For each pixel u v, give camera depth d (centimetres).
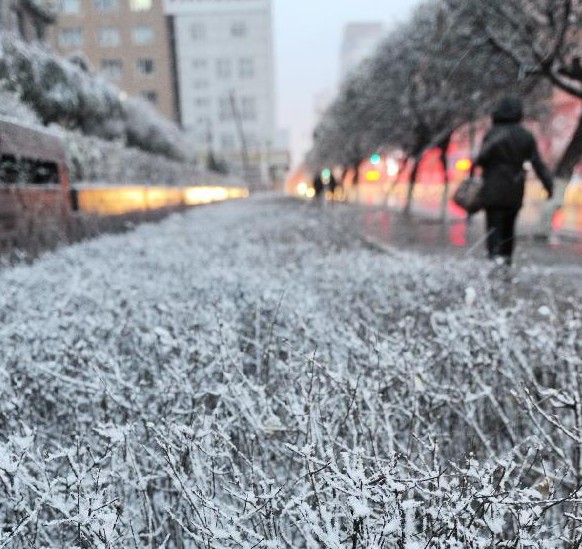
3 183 706
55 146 940
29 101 1300
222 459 179
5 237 675
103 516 129
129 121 2547
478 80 1219
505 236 624
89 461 175
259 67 7262
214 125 7356
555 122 2636
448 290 392
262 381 237
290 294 331
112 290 357
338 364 216
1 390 202
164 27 6372
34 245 701
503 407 245
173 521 170
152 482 182
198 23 7106
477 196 606
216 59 7206
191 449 155
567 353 244
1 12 2362
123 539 152
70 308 324
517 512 136
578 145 1059
